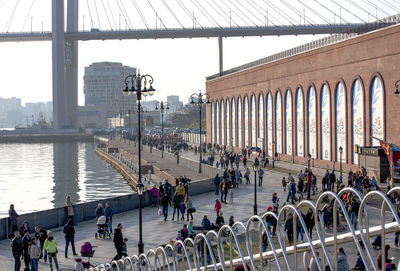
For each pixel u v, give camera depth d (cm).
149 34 19300
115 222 3406
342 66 5956
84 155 15000
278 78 7769
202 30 18862
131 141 15600
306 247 783
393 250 2133
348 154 5891
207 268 1024
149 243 2800
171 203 4031
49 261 2302
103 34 19800
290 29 18238
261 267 878
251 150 8206
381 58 5212
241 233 2741
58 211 3269
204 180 4653
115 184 8362
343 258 1193
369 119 5456
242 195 4406
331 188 4194
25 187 8350
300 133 7106
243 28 18612
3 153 16225
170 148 10869
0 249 2720
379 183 4669
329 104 6284
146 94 3288
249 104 9019
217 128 11044
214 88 11175
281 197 4203
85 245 2391
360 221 693
